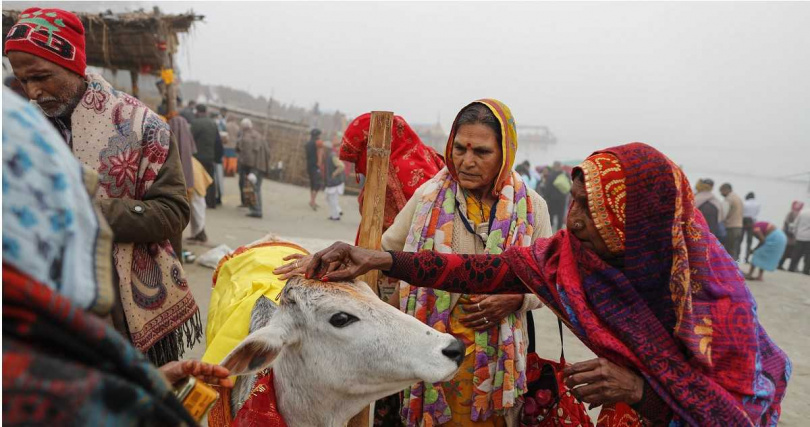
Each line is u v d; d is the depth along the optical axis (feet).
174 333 7.72
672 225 5.01
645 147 5.20
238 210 37.32
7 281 2.30
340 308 6.26
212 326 8.45
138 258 7.13
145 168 7.09
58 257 2.53
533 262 6.14
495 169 7.14
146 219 6.82
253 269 8.92
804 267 35.78
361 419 7.38
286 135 62.44
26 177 2.45
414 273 6.54
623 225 5.13
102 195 6.85
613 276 5.20
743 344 4.98
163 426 2.71
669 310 5.17
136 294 7.06
